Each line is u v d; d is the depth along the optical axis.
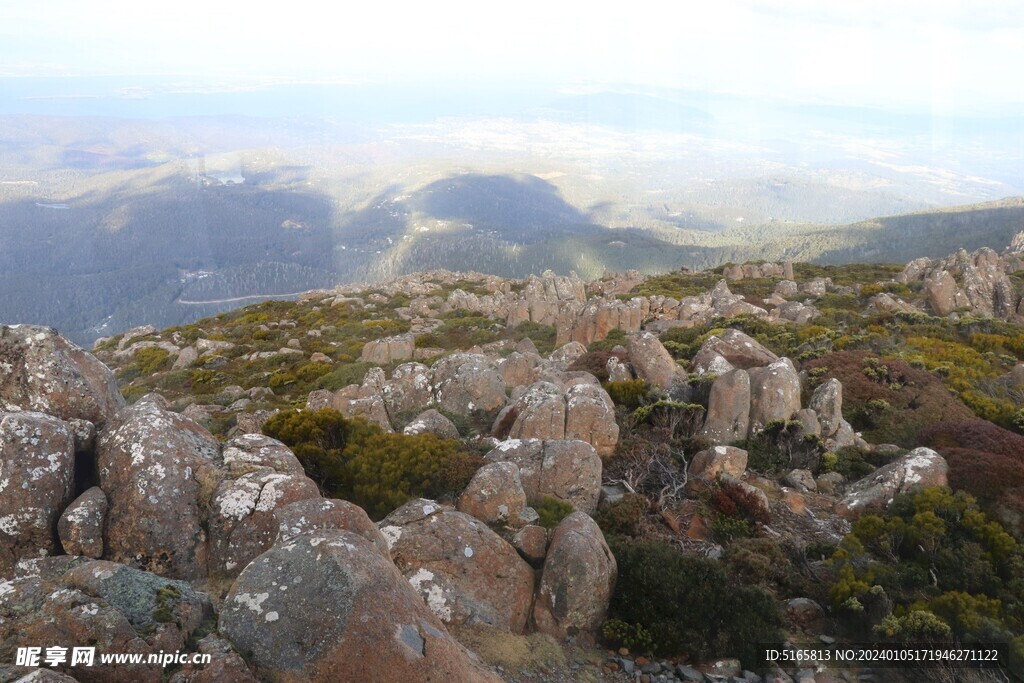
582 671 9.03
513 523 11.27
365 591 6.57
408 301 70.94
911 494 13.38
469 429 18.58
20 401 11.04
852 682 9.16
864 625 10.27
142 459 9.64
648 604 10.00
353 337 53.19
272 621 6.45
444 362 23.30
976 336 30.45
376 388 25.92
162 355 51.75
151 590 6.75
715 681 9.07
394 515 10.09
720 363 21.59
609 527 12.42
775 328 32.50
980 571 10.98
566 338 41.66
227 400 36.34
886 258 170.75
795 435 17.00
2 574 9.01
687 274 79.44
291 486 9.83
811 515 13.96
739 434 17.53
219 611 7.22
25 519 9.05
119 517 9.26
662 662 9.51
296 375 39.94
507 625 9.41
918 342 28.69
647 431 17.47
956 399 20.50
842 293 52.34
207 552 9.35
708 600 10.02
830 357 22.95
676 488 14.17
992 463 13.80
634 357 22.62
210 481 9.84
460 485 12.69
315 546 6.82
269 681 6.21
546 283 68.31
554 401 15.87
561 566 9.71
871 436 18.23
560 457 12.99
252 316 66.94
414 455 13.38
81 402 11.03
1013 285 46.81
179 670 6.14
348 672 6.22
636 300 45.00
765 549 11.95
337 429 14.95
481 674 7.01
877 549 12.33
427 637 6.67
